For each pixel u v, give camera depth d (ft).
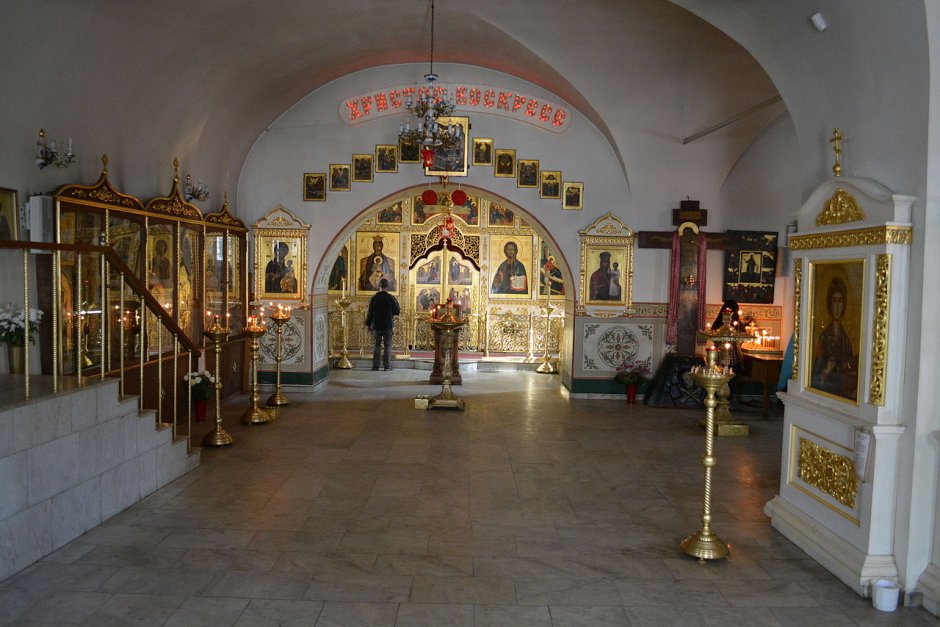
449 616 13.24
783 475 18.25
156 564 15.24
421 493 20.59
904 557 14.12
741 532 17.89
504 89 35.04
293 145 35.78
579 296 35.99
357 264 47.91
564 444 26.81
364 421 30.17
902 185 14.11
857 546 14.92
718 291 36.58
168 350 27.81
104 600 13.55
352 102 35.40
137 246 25.40
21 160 19.52
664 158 34.14
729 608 13.78
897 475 14.33
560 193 35.78
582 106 33.88
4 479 14.24
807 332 17.04
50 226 20.12
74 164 21.97
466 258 46.65
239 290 35.17
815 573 15.47
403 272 47.91
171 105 26.55
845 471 15.43
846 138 15.89
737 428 28.50
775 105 30.94
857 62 14.99
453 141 28.96
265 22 25.63
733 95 30.68
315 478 21.84
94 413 17.25
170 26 22.74
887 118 14.53
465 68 35.04
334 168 35.86
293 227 35.91
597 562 15.88
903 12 13.19
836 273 15.80
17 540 14.66
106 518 17.81
